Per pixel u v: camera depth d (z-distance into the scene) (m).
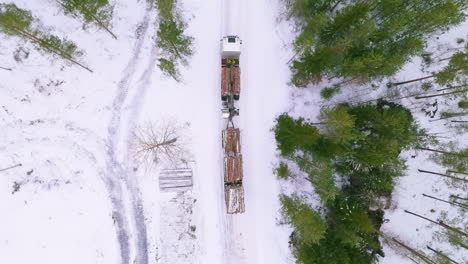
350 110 25.22
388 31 23.42
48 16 26.33
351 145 24.09
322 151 23.45
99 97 27.06
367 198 27.23
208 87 27.52
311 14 26.56
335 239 24.22
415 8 23.80
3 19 21.75
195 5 27.38
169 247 27.17
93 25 26.56
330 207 26.39
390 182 26.42
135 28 27.20
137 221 27.20
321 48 23.39
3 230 26.50
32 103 26.69
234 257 27.38
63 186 26.88
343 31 22.92
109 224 27.00
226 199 26.17
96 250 26.92
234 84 25.92
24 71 26.52
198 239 27.31
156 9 27.17
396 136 23.59
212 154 27.44
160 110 27.30
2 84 26.45
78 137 26.92
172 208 27.19
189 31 27.36
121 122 27.17
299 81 27.36
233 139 25.98
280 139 24.83
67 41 26.22
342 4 26.56
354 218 23.72
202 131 27.44
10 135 26.56
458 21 24.36
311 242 24.02
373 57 22.53
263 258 27.52
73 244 26.81
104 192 27.05
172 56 27.08
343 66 24.05
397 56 23.30
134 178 27.16
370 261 25.92
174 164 27.09
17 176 26.61
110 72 27.16
